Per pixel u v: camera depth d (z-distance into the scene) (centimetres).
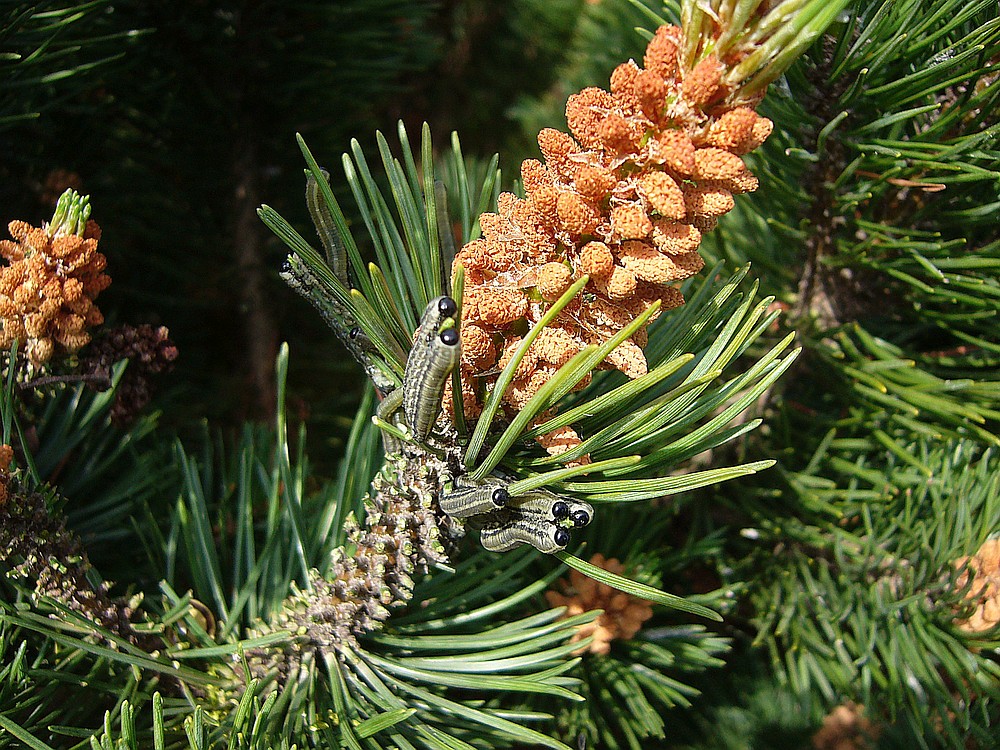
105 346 15
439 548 14
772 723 22
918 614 17
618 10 29
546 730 18
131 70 22
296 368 26
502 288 12
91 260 15
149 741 15
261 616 16
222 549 17
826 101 17
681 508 20
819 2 11
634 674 18
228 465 23
